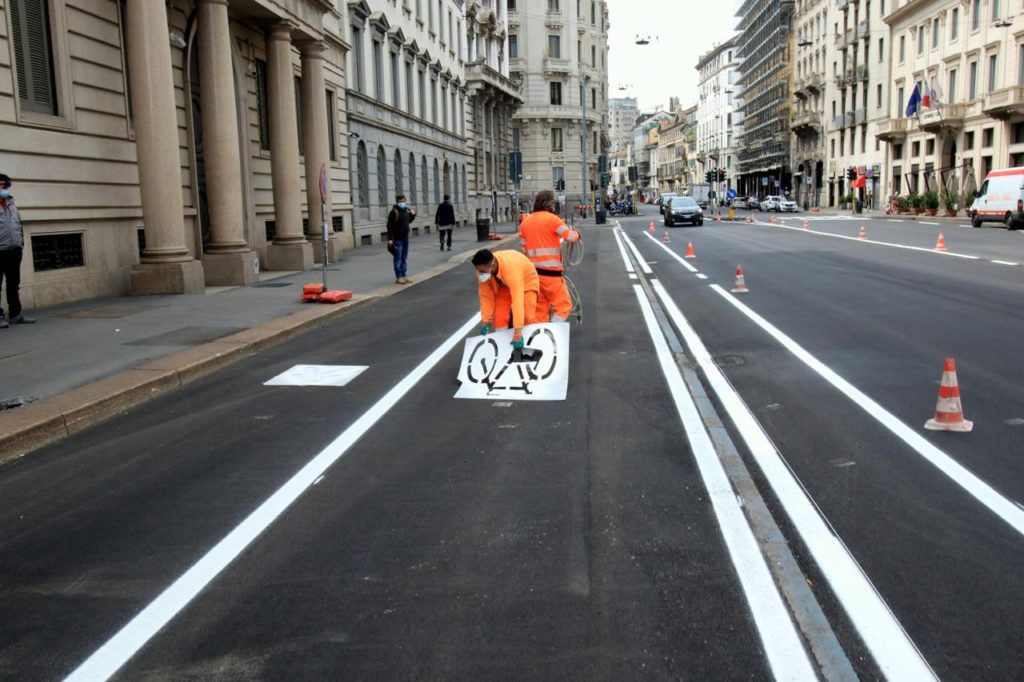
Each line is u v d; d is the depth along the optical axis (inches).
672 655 132.1
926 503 193.0
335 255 960.3
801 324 450.0
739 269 605.9
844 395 294.5
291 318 486.6
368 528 186.4
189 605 152.3
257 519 192.9
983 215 1437.0
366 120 1306.6
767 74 4028.1
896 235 1223.5
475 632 140.3
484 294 327.0
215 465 233.3
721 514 189.6
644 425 264.4
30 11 525.7
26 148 515.2
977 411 268.4
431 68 1771.7
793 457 229.0
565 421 271.7
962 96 2048.5
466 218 2177.7
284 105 832.9
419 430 264.7
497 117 2625.5
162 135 603.5
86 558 173.9
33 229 526.3
